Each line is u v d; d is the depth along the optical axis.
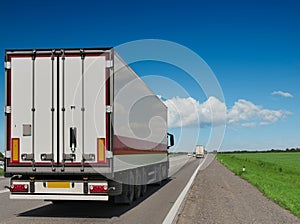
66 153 12.22
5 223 11.47
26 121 12.41
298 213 13.35
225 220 12.18
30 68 12.48
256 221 12.07
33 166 12.26
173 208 14.52
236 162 66.62
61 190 12.20
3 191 19.80
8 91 12.50
